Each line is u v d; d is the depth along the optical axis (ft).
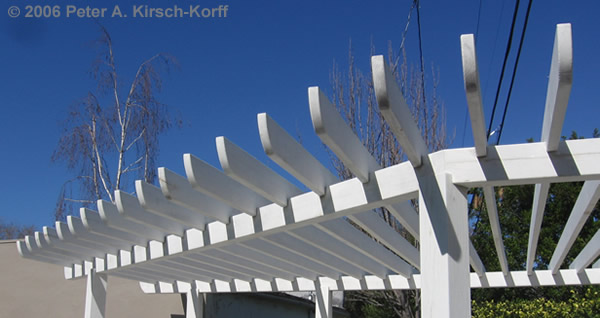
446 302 8.00
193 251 14.61
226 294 31.22
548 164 8.11
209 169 10.53
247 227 12.33
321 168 10.28
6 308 29.43
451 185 8.55
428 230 8.54
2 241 30.53
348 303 49.62
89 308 19.92
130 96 41.19
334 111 8.15
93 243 17.13
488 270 34.78
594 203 10.37
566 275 18.52
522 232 36.06
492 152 8.46
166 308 29.12
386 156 35.37
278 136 8.55
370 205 9.75
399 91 7.51
